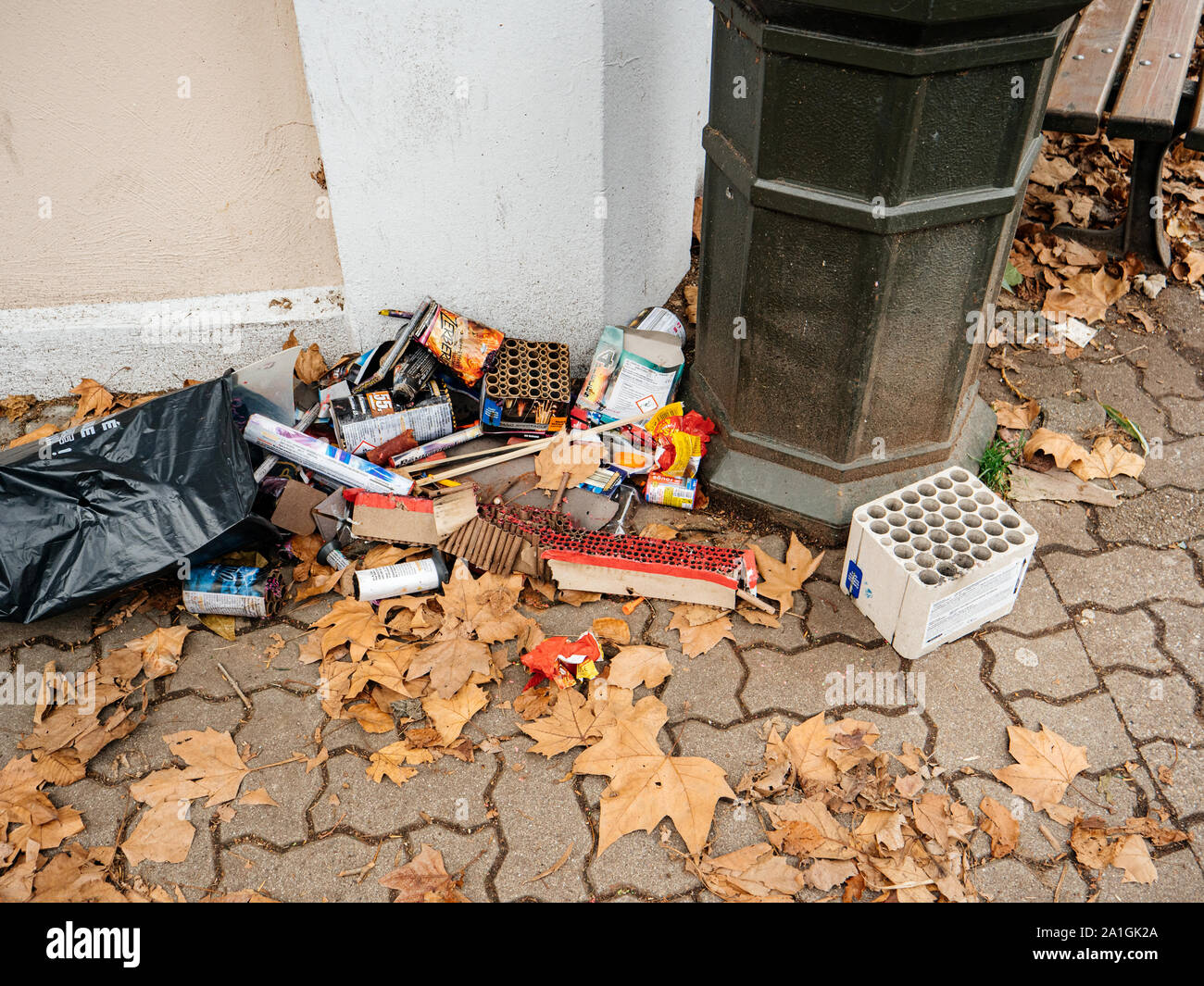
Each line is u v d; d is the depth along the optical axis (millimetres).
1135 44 3725
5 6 2652
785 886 2119
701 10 3078
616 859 2195
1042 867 2182
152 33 2758
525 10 2609
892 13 1941
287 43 2818
